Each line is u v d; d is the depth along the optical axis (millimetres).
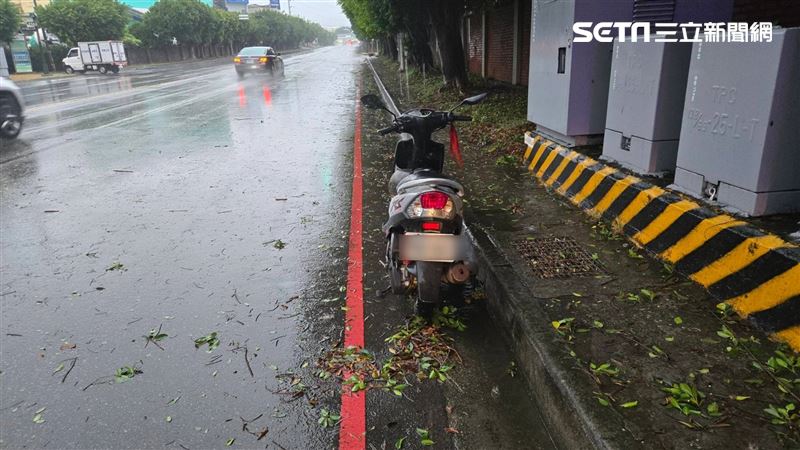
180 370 3502
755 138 3773
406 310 4227
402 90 19516
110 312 4258
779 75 3572
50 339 3889
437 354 3646
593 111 6406
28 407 3176
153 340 3854
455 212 3760
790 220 3791
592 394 2756
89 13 45969
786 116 3662
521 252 4629
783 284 3230
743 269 3547
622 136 5523
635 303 3703
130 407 3162
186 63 59188
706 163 4258
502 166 7613
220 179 8172
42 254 5418
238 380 3391
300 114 15234
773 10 5316
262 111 15977
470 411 3096
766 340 3197
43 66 42688
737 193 3977
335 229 5996
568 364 3016
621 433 2490
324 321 4078
